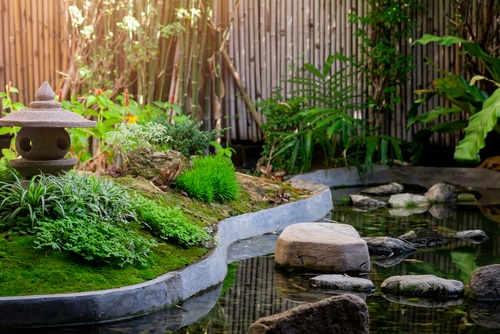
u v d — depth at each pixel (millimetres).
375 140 10328
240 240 6566
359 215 8023
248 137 11000
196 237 5375
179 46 9852
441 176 10422
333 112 10164
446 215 8062
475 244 6582
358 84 11242
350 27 11047
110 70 10352
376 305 4676
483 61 10367
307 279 5324
